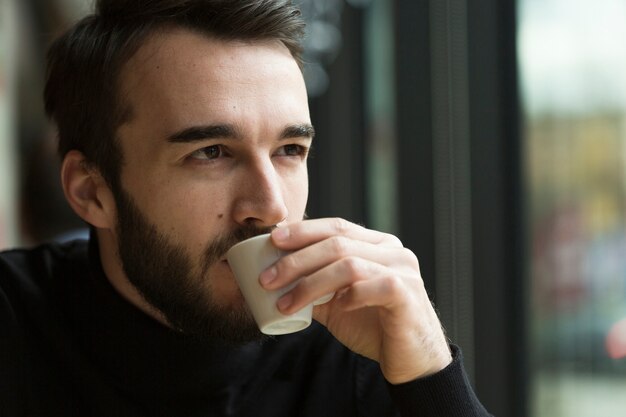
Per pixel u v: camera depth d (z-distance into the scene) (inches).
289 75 49.8
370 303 44.8
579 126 79.7
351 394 55.2
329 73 122.6
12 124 135.1
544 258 84.7
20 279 56.4
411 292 46.5
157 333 51.5
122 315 52.4
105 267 54.3
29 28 140.6
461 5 90.4
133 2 51.3
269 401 53.9
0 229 127.9
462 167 91.6
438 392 47.6
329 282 43.4
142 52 49.8
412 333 47.0
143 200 50.1
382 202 113.7
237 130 47.3
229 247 48.0
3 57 130.7
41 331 54.3
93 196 54.9
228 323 48.4
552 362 84.7
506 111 86.7
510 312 87.9
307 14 119.8
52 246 60.5
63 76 56.1
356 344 51.1
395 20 102.6
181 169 48.3
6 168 131.3
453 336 92.7
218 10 48.6
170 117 48.0
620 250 76.7
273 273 42.9
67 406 52.6
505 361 88.4
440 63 93.8
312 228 44.2
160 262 49.3
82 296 54.6
